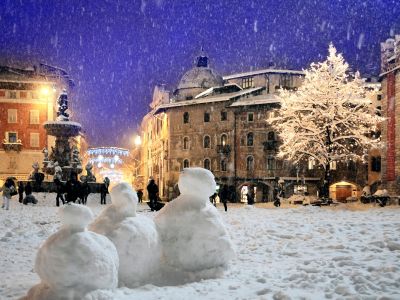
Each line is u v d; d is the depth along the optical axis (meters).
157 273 6.93
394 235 12.18
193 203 7.37
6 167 70.50
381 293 6.05
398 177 46.09
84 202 32.72
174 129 69.00
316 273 7.40
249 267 8.18
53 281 5.36
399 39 46.81
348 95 43.38
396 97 47.03
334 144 43.34
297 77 74.38
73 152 42.84
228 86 69.19
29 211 25.23
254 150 62.81
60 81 83.88
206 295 6.11
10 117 71.06
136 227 6.61
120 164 112.88
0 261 9.39
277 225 15.71
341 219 19.06
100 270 5.45
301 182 60.38
